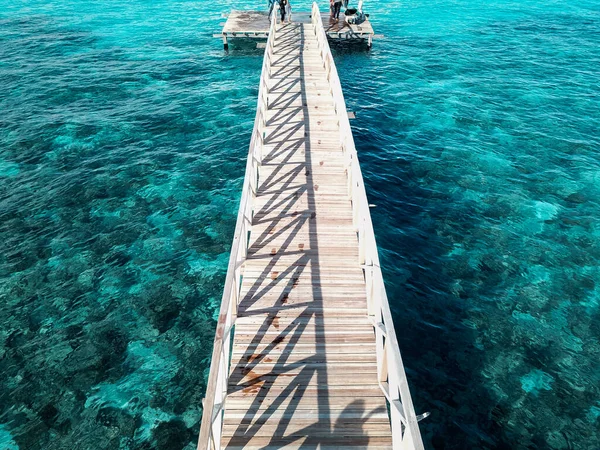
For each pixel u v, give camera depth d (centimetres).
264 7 3694
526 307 1091
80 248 1266
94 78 2342
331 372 648
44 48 2753
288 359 666
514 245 1280
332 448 555
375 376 644
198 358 978
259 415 589
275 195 1040
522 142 1783
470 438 828
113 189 1504
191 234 1324
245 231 868
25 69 2433
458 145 1762
